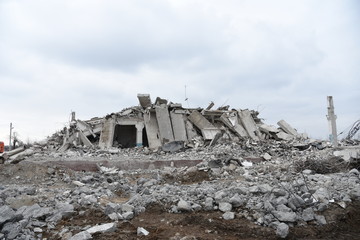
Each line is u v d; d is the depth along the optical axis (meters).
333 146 16.97
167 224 7.21
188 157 18.31
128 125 25.30
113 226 6.76
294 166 13.85
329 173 12.57
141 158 18.17
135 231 6.73
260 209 7.64
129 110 24.09
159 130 22.53
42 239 6.43
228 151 18.97
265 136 24.64
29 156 18.52
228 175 13.85
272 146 20.84
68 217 7.47
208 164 15.34
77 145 22.48
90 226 6.94
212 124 24.36
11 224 6.52
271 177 12.38
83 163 16.28
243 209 7.85
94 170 16.08
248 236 6.67
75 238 6.09
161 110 23.31
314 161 13.57
